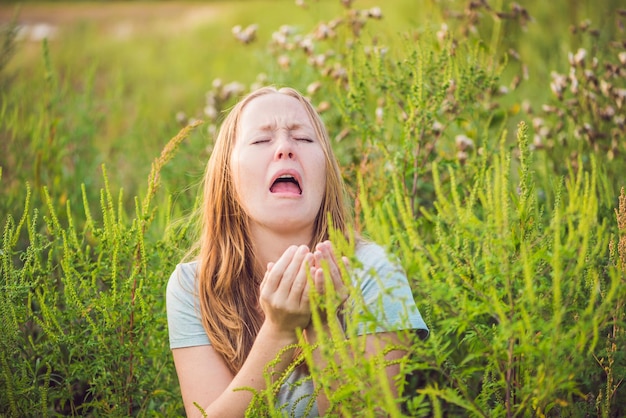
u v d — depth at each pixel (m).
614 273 1.53
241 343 2.11
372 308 1.93
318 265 1.77
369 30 3.36
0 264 2.34
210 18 13.09
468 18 3.58
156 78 8.90
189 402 2.11
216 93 4.00
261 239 2.20
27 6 17.48
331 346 1.59
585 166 3.10
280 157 2.12
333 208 2.31
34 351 2.29
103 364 2.11
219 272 2.18
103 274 2.33
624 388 1.85
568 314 1.74
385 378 1.41
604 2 5.14
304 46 3.61
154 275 2.31
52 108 4.19
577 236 1.52
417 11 6.52
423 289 1.58
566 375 1.53
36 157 3.78
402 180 2.68
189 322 2.16
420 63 2.61
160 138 4.68
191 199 3.42
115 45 11.30
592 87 3.27
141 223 2.25
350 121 2.87
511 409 1.72
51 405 2.28
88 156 4.46
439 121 2.98
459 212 1.59
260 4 11.80
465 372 1.64
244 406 1.88
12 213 3.20
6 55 4.23
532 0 5.58
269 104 2.20
